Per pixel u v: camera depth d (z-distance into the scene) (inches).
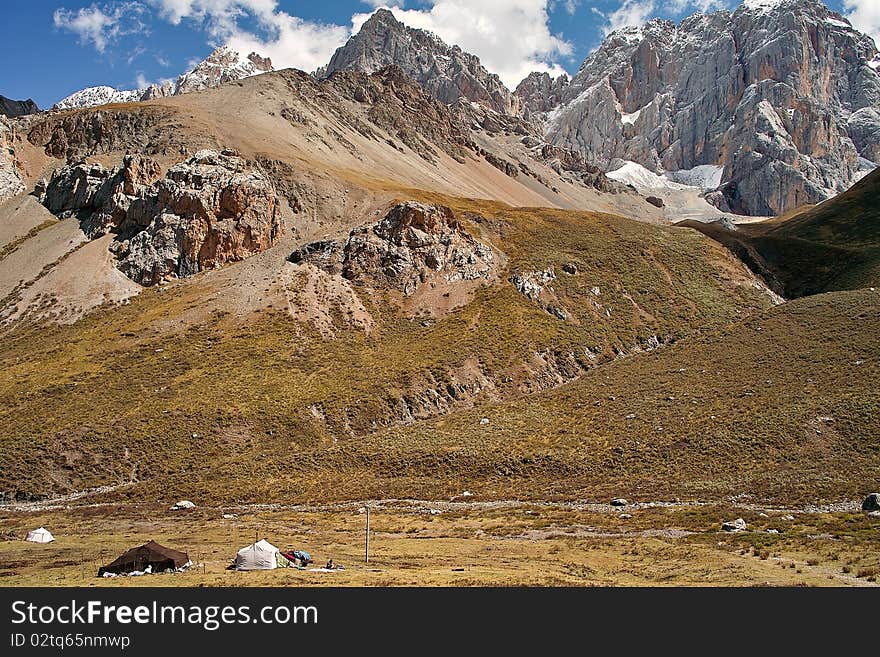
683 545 1669.5
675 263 5546.3
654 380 3506.4
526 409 3408.0
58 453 2935.5
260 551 1491.1
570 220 6063.0
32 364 3890.3
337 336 4229.8
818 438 2576.3
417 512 2327.8
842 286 5265.8
